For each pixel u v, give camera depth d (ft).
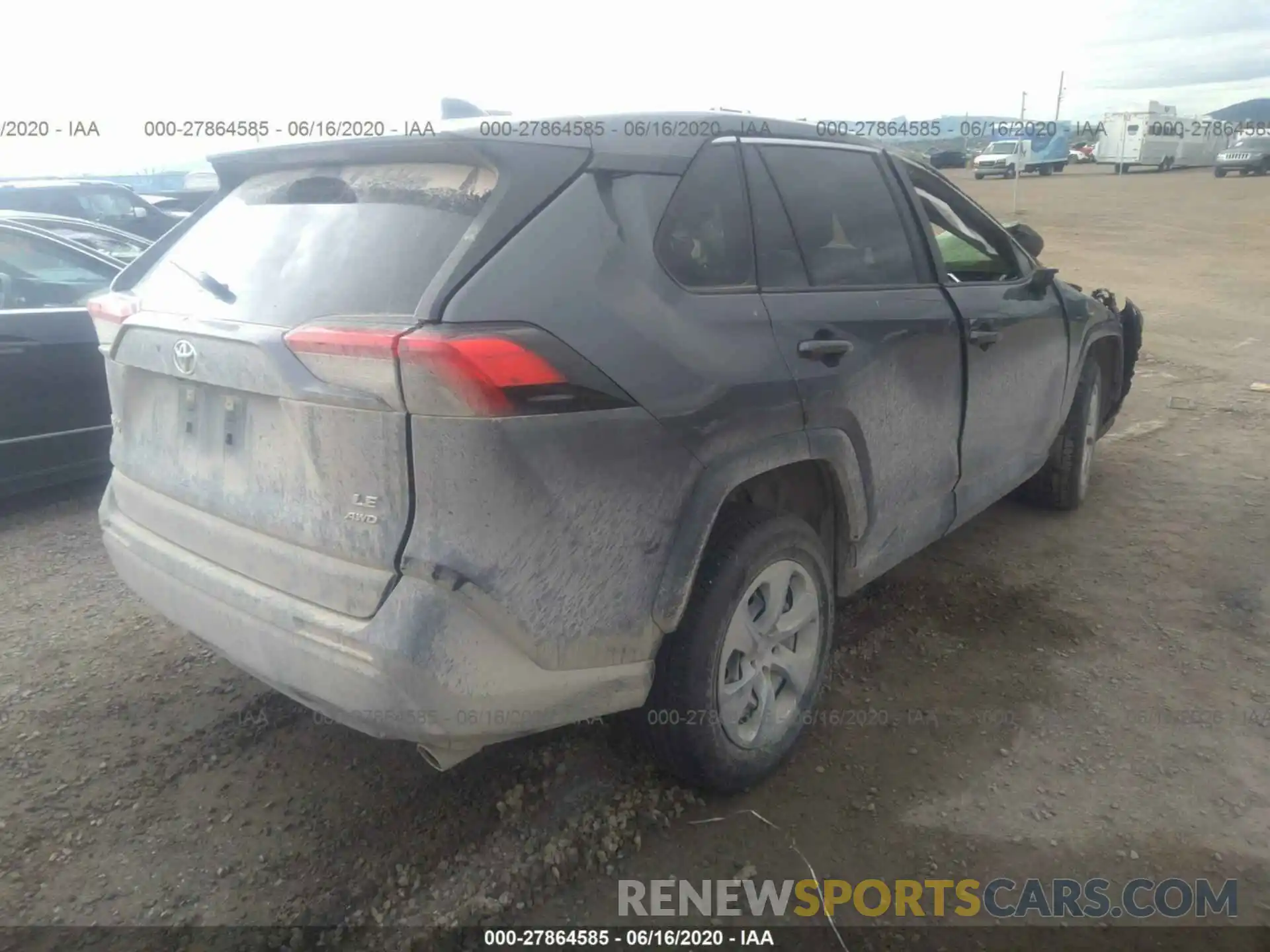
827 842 8.63
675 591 7.79
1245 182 111.75
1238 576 13.79
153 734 10.09
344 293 7.41
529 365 6.72
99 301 9.46
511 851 8.46
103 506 9.76
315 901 7.91
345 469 7.02
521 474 6.79
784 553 8.98
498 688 7.00
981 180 130.31
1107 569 14.10
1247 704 10.68
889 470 10.34
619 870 8.31
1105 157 138.10
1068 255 56.75
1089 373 15.75
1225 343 31.63
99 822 8.79
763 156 9.47
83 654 11.69
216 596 7.98
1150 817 8.92
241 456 7.86
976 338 11.59
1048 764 9.67
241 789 9.25
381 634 6.78
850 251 10.28
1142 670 11.38
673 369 7.70
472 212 7.30
